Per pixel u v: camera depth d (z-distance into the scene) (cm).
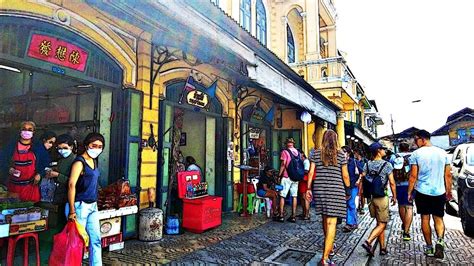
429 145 539
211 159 855
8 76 659
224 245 554
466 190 699
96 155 391
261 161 1091
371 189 527
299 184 809
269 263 468
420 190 529
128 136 569
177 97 714
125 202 505
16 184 448
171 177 673
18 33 422
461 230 752
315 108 977
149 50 616
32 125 462
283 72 770
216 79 746
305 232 661
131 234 563
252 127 1043
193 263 458
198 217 633
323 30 1641
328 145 477
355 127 1584
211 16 506
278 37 1345
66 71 486
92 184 382
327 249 454
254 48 644
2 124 657
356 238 638
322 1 1410
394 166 650
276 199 811
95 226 385
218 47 501
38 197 461
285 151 782
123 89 577
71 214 353
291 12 1459
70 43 486
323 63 1253
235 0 1034
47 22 443
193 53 605
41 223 392
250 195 850
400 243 612
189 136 887
